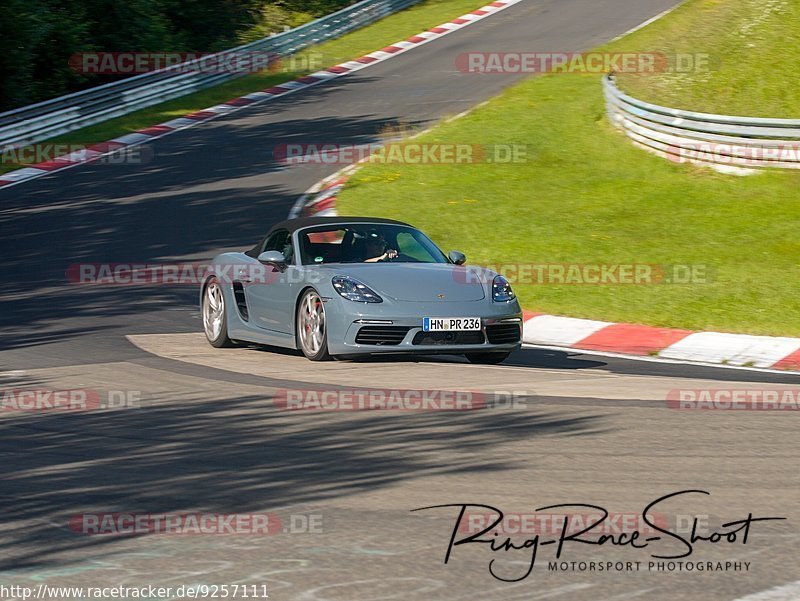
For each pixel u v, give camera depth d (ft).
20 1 276.82
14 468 49.80
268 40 296.51
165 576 35.14
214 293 90.17
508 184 173.88
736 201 155.33
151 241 149.48
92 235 154.10
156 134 230.68
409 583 34.30
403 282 77.77
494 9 355.56
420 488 45.06
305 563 36.17
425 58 296.71
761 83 193.16
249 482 46.52
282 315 82.17
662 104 190.90
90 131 234.17
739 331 100.94
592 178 174.91
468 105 238.89
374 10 350.64
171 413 61.52
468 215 156.04
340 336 75.97
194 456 51.21
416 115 233.76
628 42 281.33
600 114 212.43
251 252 91.04
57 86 293.23
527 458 50.01
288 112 246.06
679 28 247.29
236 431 56.34
